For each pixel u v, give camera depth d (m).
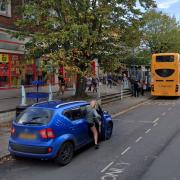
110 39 23.95
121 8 24.59
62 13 22.44
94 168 10.53
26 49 22.95
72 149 11.31
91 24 22.45
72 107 11.73
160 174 9.84
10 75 24.22
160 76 33.91
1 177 9.87
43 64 21.27
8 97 23.55
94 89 31.23
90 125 12.41
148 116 21.17
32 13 21.70
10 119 17.58
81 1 22.36
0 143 13.45
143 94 36.50
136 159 11.41
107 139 14.31
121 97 31.00
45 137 10.59
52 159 11.16
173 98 34.19
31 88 26.14
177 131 16.09
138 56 41.19
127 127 17.27
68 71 21.52
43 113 10.97
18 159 11.57
